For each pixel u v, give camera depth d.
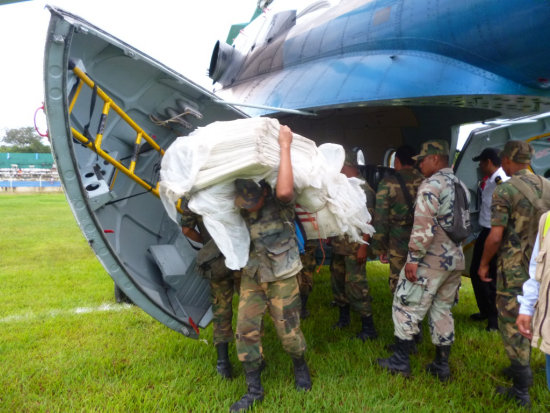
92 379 2.60
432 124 4.14
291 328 2.34
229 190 2.21
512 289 2.35
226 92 5.14
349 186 2.47
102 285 4.90
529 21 2.65
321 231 2.46
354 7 3.97
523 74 2.87
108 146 2.91
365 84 3.23
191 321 2.79
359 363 2.85
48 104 2.01
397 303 2.65
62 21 1.96
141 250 3.12
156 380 2.60
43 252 6.98
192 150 2.18
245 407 2.26
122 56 2.62
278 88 3.92
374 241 3.14
